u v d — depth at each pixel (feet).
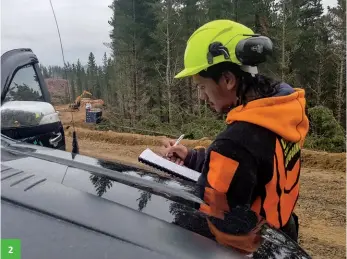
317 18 131.54
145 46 136.36
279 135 4.87
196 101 110.93
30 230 2.67
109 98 129.70
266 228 4.02
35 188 3.25
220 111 5.52
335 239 15.33
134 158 34.22
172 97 111.65
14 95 6.43
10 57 6.33
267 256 3.28
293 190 5.32
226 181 4.63
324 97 117.29
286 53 101.45
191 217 3.59
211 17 123.34
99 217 2.99
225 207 4.30
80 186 3.70
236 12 116.37
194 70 5.28
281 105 4.92
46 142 6.99
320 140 51.06
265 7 115.34
